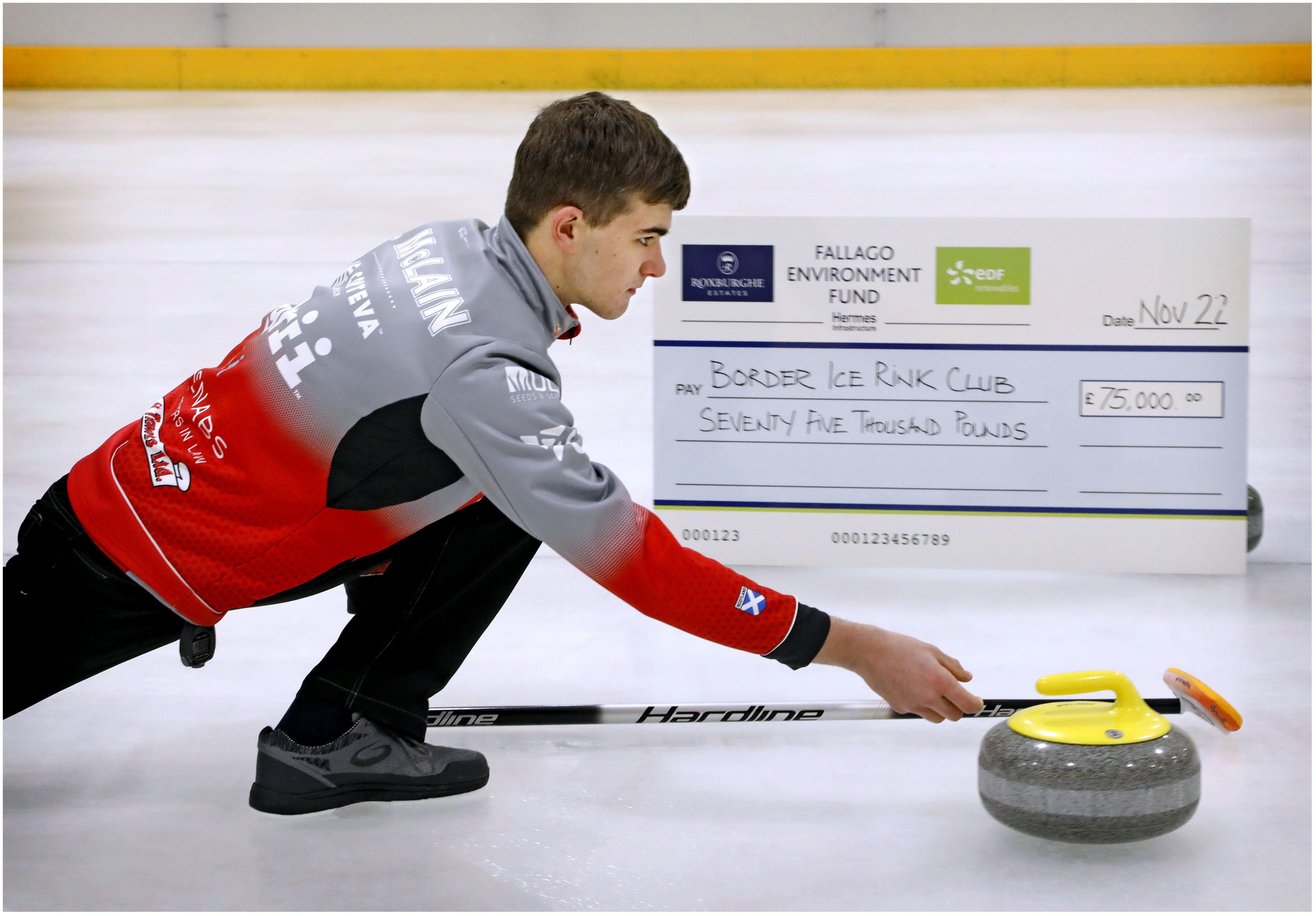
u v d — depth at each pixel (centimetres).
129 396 500
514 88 986
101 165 820
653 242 192
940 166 762
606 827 208
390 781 214
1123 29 939
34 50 986
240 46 989
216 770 234
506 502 185
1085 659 291
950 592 347
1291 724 250
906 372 351
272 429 188
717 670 290
